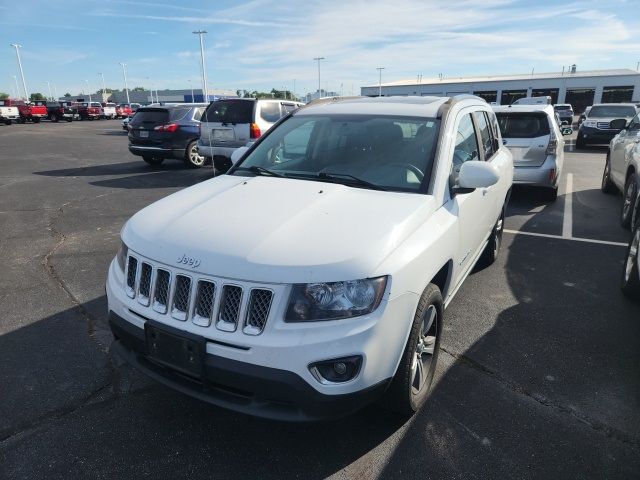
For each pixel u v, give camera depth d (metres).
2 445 2.66
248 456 2.61
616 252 6.00
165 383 2.56
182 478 2.46
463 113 3.98
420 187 3.14
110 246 6.09
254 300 2.29
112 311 2.79
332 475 2.49
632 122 8.41
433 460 2.59
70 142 21.72
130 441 2.71
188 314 2.40
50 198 9.06
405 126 3.58
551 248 6.14
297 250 2.35
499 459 2.60
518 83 64.00
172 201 3.09
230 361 2.30
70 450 2.63
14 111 38.72
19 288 4.75
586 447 2.69
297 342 2.22
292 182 3.25
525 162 8.33
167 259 2.48
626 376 3.36
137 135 12.73
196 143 12.86
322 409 2.30
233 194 3.05
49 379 3.27
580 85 61.09
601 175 12.13
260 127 10.82
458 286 3.81
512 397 3.12
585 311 4.34
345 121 3.77
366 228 2.56
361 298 2.30
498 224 5.45
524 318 4.20
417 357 2.85
